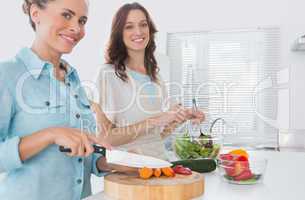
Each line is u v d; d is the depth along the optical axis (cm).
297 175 147
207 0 336
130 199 109
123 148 174
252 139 329
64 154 114
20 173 107
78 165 119
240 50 333
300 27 317
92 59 351
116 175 122
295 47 295
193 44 344
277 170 157
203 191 117
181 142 157
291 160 183
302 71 318
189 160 148
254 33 329
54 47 109
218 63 339
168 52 350
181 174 122
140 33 178
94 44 350
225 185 129
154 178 117
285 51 321
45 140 98
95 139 106
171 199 108
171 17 345
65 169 115
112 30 181
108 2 346
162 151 187
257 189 123
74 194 118
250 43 330
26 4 111
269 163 175
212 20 337
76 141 97
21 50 115
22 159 99
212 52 340
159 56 327
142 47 181
